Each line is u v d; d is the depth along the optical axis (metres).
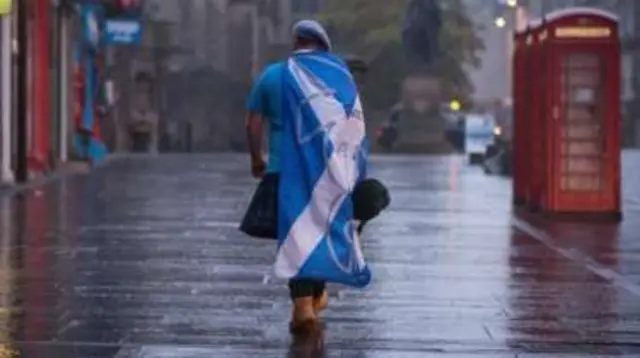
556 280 21.95
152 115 104.00
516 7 72.25
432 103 100.94
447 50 114.12
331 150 15.93
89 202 40.00
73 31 66.50
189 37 117.62
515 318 17.67
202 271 22.31
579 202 35.31
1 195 42.81
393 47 116.19
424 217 35.59
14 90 49.06
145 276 21.58
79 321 16.95
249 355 14.84
